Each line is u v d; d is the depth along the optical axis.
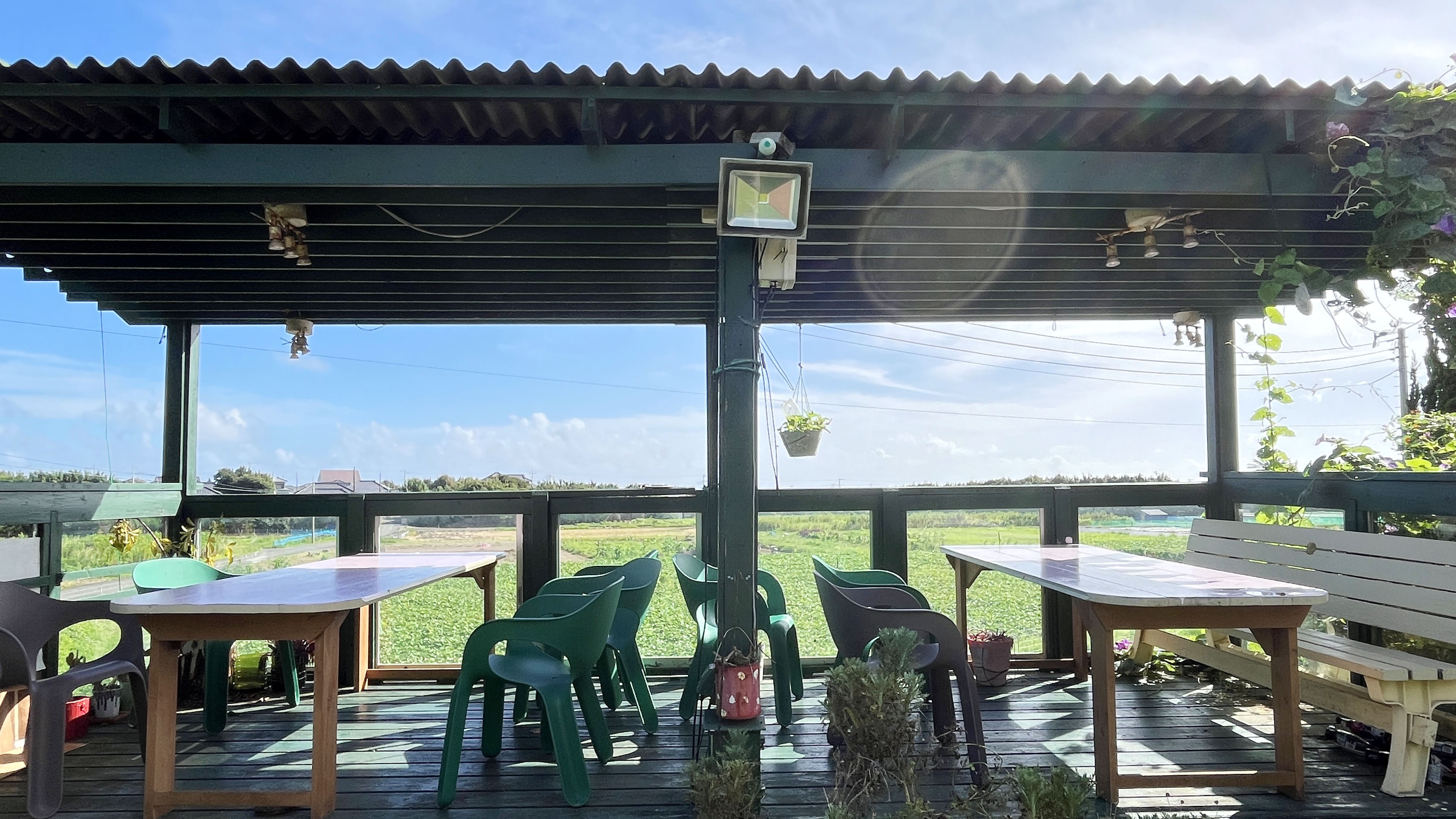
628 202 3.33
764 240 3.09
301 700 4.67
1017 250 4.20
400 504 5.18
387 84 2.64
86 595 4.43
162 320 5.22
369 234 3.83
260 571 4.49
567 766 3.14
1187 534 5.36
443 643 5.23
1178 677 4.93
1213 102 2.83
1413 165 2.98
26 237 3.72
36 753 3.08
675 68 2.59
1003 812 2.33
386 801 3.19
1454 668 3.15
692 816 3.02
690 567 4.68
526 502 5.21
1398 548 3.73
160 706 3.04
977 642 4.82
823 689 4.69
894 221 3.72
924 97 2.74
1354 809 3.03
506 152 2.91
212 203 3.24
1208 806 3.06
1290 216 3.79
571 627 3.17
